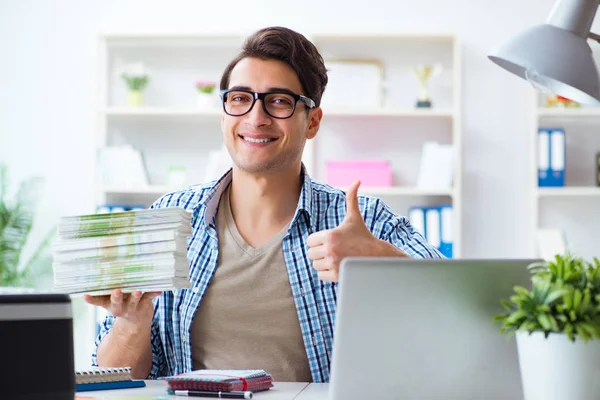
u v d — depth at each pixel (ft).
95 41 16.29
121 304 5.91
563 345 4.30
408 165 15.93
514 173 15.75
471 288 4.62
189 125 16.26
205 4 16.25
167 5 16.30
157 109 15.55
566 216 15.84
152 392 5.38
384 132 15.98
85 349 15.64
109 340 6.51
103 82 15.88
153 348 7.09
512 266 4.68
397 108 15.74
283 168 6.95
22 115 16.35
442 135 15.90
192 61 16.26
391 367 4.54
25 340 4.18
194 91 16.24
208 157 16.24
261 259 6.95
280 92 6.82
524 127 15.76
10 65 16.37
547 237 15.06
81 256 5.79
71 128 16.30
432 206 15.56
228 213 7.18
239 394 5.11
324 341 6.81
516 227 15.69
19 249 15.60
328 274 5.74
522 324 4.43
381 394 4.54
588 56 6.63
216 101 16.10
